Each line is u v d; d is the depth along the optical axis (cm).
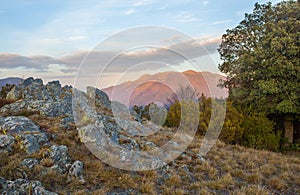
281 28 1341
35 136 625
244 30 1519
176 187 571
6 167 488
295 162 848
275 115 1501
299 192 601
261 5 1510
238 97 1428
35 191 434
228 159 770
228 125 1059
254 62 1352
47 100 973
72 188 482
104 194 480
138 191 518
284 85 1277
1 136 597
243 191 562
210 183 593
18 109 889
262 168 726
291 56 1283
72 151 608
